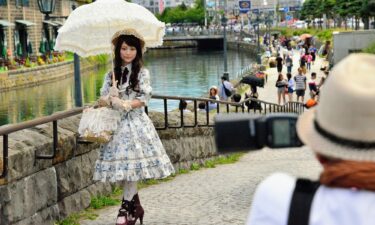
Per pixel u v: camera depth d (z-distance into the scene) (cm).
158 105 4009
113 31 754
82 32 749
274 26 15838
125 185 679
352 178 188
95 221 734
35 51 7462
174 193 912
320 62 6525
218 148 213
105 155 663
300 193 195
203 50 13988
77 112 736
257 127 212
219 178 1058
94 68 8119
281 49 8144
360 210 188
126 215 673
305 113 205
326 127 193
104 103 661
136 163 657
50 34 8006
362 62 191
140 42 664
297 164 1284
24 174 632
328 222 190
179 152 1144
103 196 834
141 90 661
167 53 12975
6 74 5509
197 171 1173
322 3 11612
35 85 6056
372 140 187
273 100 3819
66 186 727
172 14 17888
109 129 649
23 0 7025
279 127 211
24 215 630
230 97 2898
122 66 668
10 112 4628
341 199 190
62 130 739
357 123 187
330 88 192
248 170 1184
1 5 6400
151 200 866
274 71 5750
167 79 6869
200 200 859
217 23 16938
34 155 653
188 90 5722
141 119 672
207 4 17762
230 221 736
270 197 197
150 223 731
